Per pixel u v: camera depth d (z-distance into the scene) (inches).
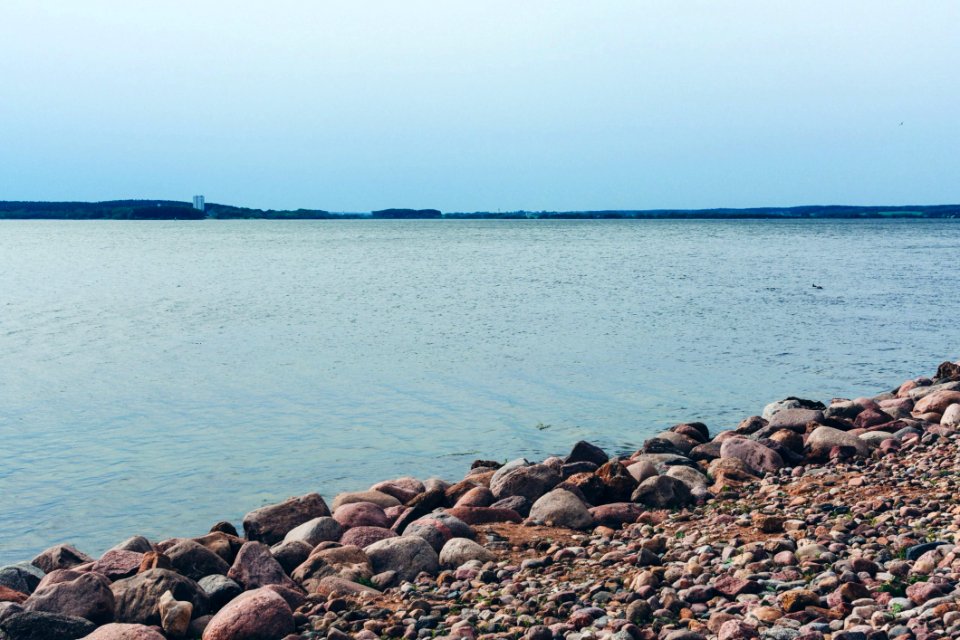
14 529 566.3
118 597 380.2
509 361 1192.8
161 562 407.2
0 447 764.0
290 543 447.2
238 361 1192.2
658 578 381.4
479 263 3521.2
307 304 1909.4
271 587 386.6
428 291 2235.5
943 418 743.1
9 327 1523.1
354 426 845.8
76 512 599.5
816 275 2810.0
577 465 621.3
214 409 911.7
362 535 469.1
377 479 680.4
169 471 696.4
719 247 5147.6
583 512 512.7
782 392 1013.2
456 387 1022.4
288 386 1027.3
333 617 366.9
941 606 302.7
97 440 789.9
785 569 378.9
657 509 537.3
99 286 2361.0
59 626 350.9
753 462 637.9
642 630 323.0
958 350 1304.1
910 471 575.5
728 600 352.8
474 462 679.1
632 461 640.4
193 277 2714.1
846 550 402.6
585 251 4630.9
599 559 432.1
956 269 3085.6
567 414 893.8
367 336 1427.2
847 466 614.5
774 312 1759.4
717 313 1747.0
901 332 1488.7
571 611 354.6
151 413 894.4
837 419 741.9
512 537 478.6
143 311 1768.0
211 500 626.5
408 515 521.7
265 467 709.3
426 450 762.8
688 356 1241.4
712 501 552.4
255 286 2378.2
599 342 1364.4
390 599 391.5
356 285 2423.7
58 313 1729.8
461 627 340.5
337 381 1056.8
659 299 2027.6
